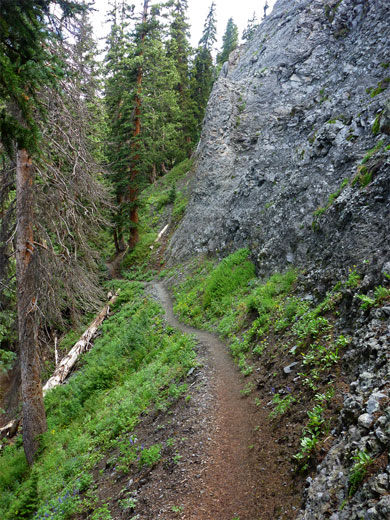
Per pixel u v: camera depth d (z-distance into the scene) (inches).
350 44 799.1
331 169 518.6
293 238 506.9
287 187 590.9
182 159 1765.5
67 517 253.0
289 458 205.2
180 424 290.4
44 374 613.6
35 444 380.2
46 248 374.6
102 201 442.3
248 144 960.9
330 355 249.4
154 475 245.8
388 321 223.9
